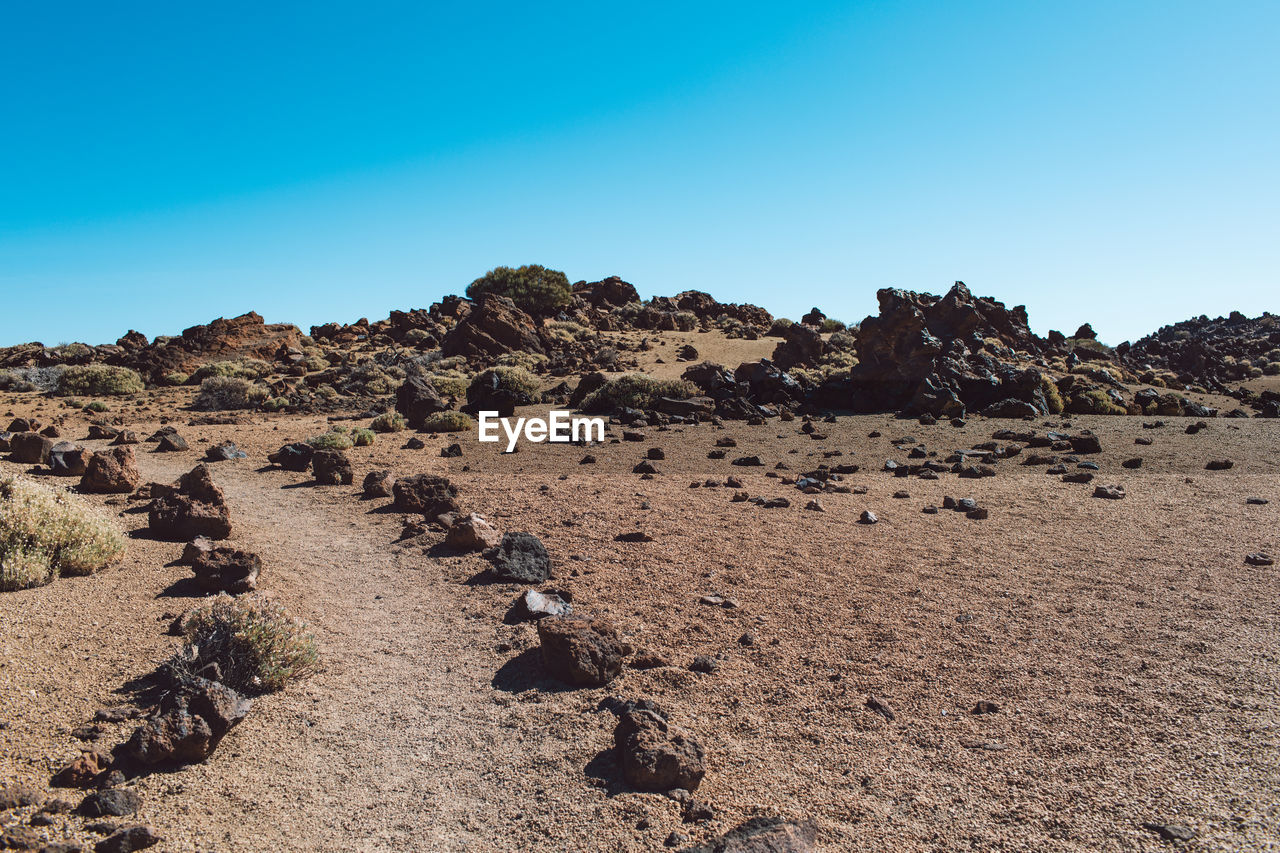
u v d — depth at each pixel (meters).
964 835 4.77
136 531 11.49
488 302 52.91
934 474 17.03
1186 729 6.03
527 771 5.62
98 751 5.57
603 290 80.81
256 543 11.40
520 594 9.30
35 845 4.41
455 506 13.24
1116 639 7.88
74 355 55.94
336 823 5.01
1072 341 58.28
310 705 6.62
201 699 5.93
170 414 32.94
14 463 16.53
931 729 6.14
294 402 35.88
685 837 4.76
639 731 5.67
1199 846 4.57
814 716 6.39
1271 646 7.60
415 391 28.33
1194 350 60.25
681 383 29.41
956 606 8.91
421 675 7.29
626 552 10.99
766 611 8.77
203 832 4.82
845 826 4.88
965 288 35.34
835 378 30.23
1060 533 12.20
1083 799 5.13
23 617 7.80
